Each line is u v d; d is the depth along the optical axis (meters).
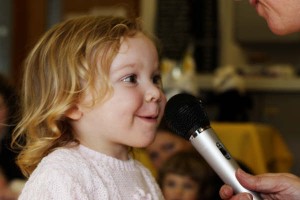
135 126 1.11
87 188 1.06
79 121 1.14
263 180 1.18
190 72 3.09
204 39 4.67
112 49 1.11
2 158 2.41
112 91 1.10
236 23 4.69
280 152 3.02
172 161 2.17
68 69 1.12
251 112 4.30
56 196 1.01
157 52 1.17
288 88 4.26
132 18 1.25
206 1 4.67
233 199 1.11
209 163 1.15
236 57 4.80
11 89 2.18
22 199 1.04
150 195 1.17
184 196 2.13
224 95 3.41
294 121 4.27
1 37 4.66
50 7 4.73
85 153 1.13
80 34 1.15
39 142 1.15
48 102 1.14
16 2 4.66
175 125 1.15
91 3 4.70
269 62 4.86
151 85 1.12
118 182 1.13
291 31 1.22
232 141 2.68
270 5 1.21
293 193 1.21
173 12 4.67
